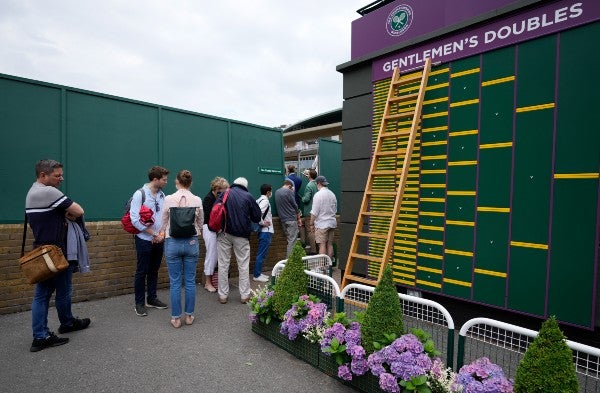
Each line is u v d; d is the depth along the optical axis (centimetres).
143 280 445
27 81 450
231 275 657
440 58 427
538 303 343
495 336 372
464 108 402
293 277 358
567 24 328
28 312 440
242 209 481
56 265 330
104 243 508
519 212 358
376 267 491
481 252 386
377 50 496
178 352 346
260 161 737
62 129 477
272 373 308
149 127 566
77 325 393
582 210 319
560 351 199
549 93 340
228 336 385
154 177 439
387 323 270
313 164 1008
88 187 502
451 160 413
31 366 315
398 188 432
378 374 249
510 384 212
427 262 433
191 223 406
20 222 445
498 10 367
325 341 291
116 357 334
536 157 347
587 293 315
